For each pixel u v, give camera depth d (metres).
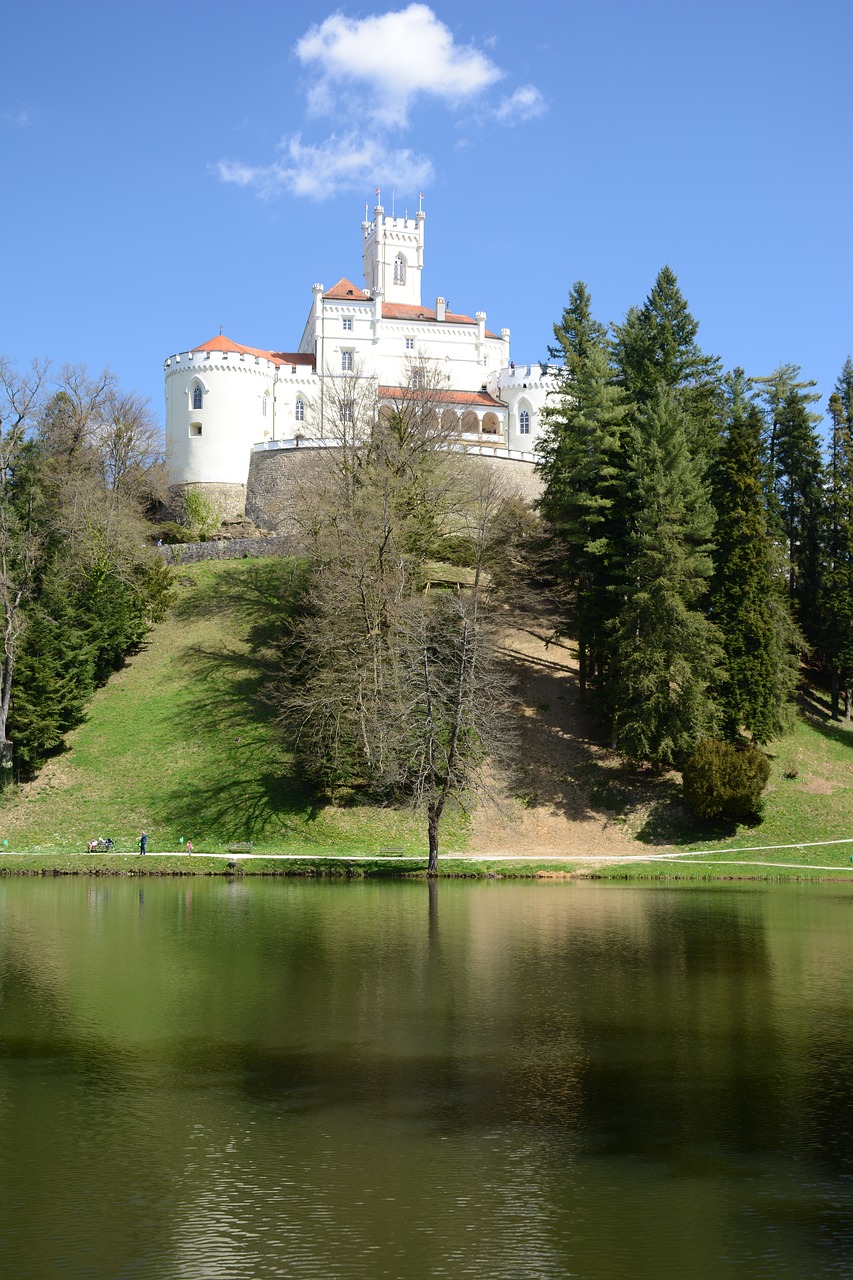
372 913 34.41
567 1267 12.27
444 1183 14.44
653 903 37.00
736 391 77.56
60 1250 12.62
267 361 93.25
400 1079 18.58
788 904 36.91
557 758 55.19
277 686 58.69
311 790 51.50
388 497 53.97
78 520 62.53
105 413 81.19
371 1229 13.16
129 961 27.14
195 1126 16.41
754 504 56.16
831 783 54.66
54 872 43.62
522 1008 23.00
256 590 70.75
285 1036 21.03
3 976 25.55
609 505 56.50
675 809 51.53
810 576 68.00
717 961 27.50
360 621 51.38
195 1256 12.48
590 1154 15.45
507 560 60.91
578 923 32.81
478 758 49.28
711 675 51.59
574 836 50.19
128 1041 20.72
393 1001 23.58
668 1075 18.81
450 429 61.12
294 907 35.50
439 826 50.09
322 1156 15.34
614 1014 22.62
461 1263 12.36
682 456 54.81
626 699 51.84
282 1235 12.99
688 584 52.53
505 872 43.72
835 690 62.41
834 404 68.12
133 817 49.94
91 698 60.50
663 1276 12.10
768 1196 14.09
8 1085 18.25
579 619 56.97
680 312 65.38
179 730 56.56
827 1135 16.12
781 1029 21.52
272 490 87.62
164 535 84.56
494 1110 17.11
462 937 30.41
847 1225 13.30
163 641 65.94
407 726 45.38
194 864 43.94
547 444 63.41
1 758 52.75
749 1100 17.58
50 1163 15.08
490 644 52.91
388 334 102.06
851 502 64.88
